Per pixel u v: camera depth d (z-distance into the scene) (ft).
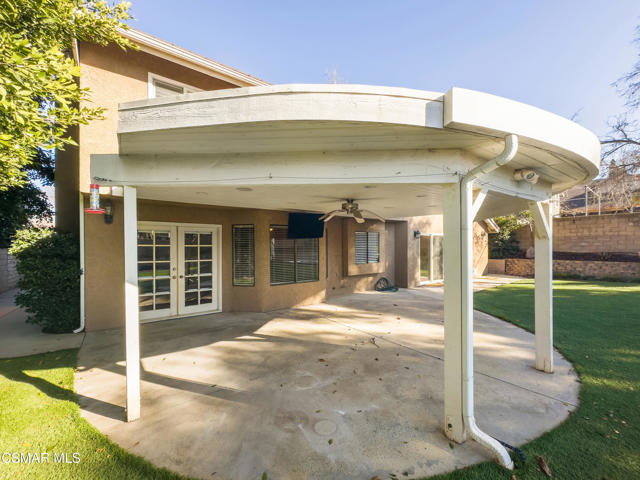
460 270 7.73
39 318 17.34
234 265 23.38
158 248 20.54
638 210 46.98
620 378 11.35
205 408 9.47
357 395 10.33
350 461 7.09
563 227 48.39
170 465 6.95
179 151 8.60
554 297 28.32
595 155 9.12
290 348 15.17
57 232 18.35
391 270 37.04
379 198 14.53
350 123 6.39
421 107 6.40
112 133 18.02
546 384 11.08
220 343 15.93
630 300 26.55
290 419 8.86
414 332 18.04
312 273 26.71
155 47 18.42
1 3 8.79
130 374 8.73
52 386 10.82
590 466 6.79
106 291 18.52
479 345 15.62
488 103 6.38
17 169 10.34
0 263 34.81
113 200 18.78
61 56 8.71
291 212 24.38
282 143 7.77
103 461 7.01
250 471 6.77
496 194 10.61
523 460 6.93
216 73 21.40
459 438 7.75
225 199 14.83
